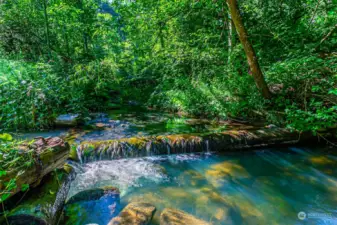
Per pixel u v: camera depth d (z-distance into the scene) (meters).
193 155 3.81
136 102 9.20
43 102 5.17
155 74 9.44
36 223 1.66
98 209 2.19
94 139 4.33
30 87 4.79
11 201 1.75
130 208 2.09
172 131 4.94
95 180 2.92
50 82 5.80
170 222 1.87
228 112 5.55
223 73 6.21
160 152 3.78
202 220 1.94
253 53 4.50
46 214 1.73
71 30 11.24
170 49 7.86
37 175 1.88
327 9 5.54
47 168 2.02
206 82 6.45
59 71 7.18
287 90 4.81
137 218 1.92
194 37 8.05
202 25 8.09
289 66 4.48
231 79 5.86
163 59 8.12
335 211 2.27
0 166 1.56
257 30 6.71
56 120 5.19
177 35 8.34
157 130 5.07
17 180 1.63
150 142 3.80
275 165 3.40
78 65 7.10
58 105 5.65
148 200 2.42
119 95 9.36
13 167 1.65
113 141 3.73
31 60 7.80
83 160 3.43
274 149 4.05
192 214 2.18
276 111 4.65
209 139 3.98
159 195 2.54
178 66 7.42
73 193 2.53
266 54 6.27
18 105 4.79
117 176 3.05
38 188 1.98
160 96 7.80
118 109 7.89
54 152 2.13
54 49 9.35
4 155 1.67
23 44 8.35
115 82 8.70
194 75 6.84
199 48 7.45
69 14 10.45
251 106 5.20
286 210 2.29
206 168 3.33
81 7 11.03
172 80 7.65
